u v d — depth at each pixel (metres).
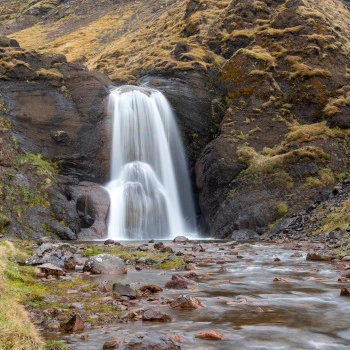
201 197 32.69
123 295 8.12
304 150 28.94
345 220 20.86
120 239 28.41
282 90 33.81
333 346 5.21
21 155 28.09
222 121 33.91
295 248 17.80
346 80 33.88
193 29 45.94
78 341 5.45
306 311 6.95
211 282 9.77
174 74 37.03
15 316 5.79
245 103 33.69
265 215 26.89
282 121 32.31
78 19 106.94
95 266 11.02
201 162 32.91
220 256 15.02
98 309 7.03
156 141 33.84
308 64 34.22
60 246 13.46
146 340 5.00
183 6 59.41
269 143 31.48
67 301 7.54
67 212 27.00
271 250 17.25
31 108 31.81
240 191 28.88
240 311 6.97
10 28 116.25
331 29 36.94
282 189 27.83
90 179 31.70
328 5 51.47
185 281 9.27
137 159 33.03
